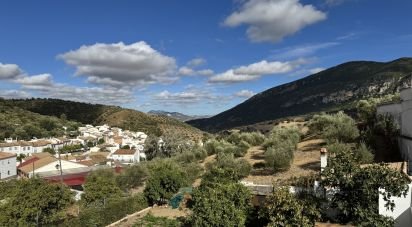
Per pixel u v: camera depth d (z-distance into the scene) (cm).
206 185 2567
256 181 2858
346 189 1706
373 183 1642
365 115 4078
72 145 12812
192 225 2044
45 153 9531
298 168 3061
